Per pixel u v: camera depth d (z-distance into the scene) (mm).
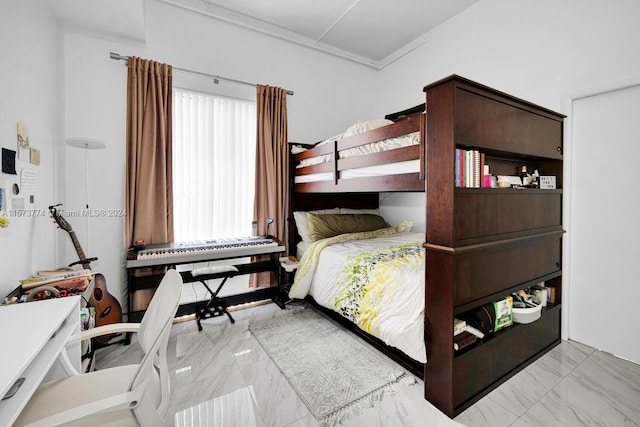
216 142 2971
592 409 1551
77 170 2389
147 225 2562
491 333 1752
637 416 1501
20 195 1628
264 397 1638
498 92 1619
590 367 1946
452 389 1483
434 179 1532
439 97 1492
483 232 1611
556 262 2229
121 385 1140
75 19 2203
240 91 3107
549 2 2385
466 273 1531
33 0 1793
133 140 2479
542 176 2336
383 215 4102
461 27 3074
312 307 2992
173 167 2738
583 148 2230
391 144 1958
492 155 1985
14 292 1508
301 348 2154
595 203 2188
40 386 1112
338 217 3361
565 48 2295
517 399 1629
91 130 2428
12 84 1536
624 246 2066
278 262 3072
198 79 2873
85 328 1674
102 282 2166
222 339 2303
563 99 2301
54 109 2139
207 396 1645
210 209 2928
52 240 2100
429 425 1442
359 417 1495
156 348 919
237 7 2934
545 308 2188
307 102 3594
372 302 2006
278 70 3361
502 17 2717
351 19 3168
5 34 1474
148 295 2508
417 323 1630
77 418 779
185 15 2805
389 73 4035
